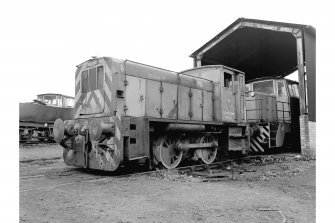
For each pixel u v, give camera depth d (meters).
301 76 11.44
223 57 16.30
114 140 6.04
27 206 3.80
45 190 4.72
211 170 7.48
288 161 9.66
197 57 14.97
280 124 12.48
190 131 7.75
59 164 8.49
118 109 6.45
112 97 6.40
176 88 7.85
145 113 7.02
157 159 7.16
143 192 4.68
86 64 7.09
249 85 14.00
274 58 16.89
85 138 6.53
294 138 13.86
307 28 11.27
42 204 3.90
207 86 8.85
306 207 3.96
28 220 3.25
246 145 9.80
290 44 15.04
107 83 6.51
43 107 15.89
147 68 7.29
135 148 6.24
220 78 8.91
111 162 6.05
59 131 6.75
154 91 7.29
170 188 4.99
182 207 3.85
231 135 9.05
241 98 9.75
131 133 6.19
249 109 12.07
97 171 6.89
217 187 5.16
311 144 11.04
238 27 12.95
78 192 4.61
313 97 11.30
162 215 3.50
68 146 6.93
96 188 4.93
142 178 5.88
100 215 3.47
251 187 5.24
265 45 15.23
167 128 7.14
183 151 7.81
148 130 6.50
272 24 12.00
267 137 11.66
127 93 6.69
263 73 19.03
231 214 3.59
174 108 7.73
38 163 8.68
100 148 6.26
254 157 10.25
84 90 7.13
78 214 3.50
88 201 4.08
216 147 8.78
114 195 4.45
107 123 6.14
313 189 5.14
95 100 6.75
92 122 6.07
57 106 16.98
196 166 7.53
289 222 3.34
